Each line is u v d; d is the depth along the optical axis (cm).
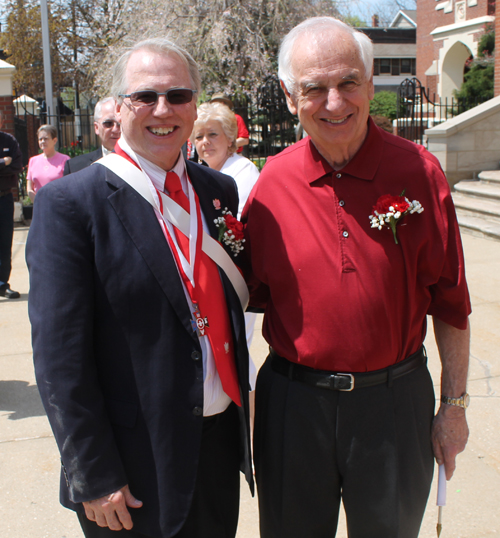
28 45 2361
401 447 181
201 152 298
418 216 175
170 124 172
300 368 185
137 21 1375
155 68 169
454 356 191
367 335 175
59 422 155
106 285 163
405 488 184
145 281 165
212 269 183
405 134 1276
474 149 930
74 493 158
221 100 441
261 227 191
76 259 160
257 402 202
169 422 166
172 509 166
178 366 168
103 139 362
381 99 2500
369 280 174
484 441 311
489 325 467
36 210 165
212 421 185
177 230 175
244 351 191
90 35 2338
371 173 176
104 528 177
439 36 2453
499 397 355
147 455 166
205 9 1316
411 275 177
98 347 167
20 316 540
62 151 1235
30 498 278
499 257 650
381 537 186
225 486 194
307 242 180
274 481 192
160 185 177
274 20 1313
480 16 2238
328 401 180
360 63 170
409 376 183
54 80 2470
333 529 194
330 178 179
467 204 827
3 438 332
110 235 165
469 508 262
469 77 1998
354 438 179
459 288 180
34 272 160
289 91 179
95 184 168
